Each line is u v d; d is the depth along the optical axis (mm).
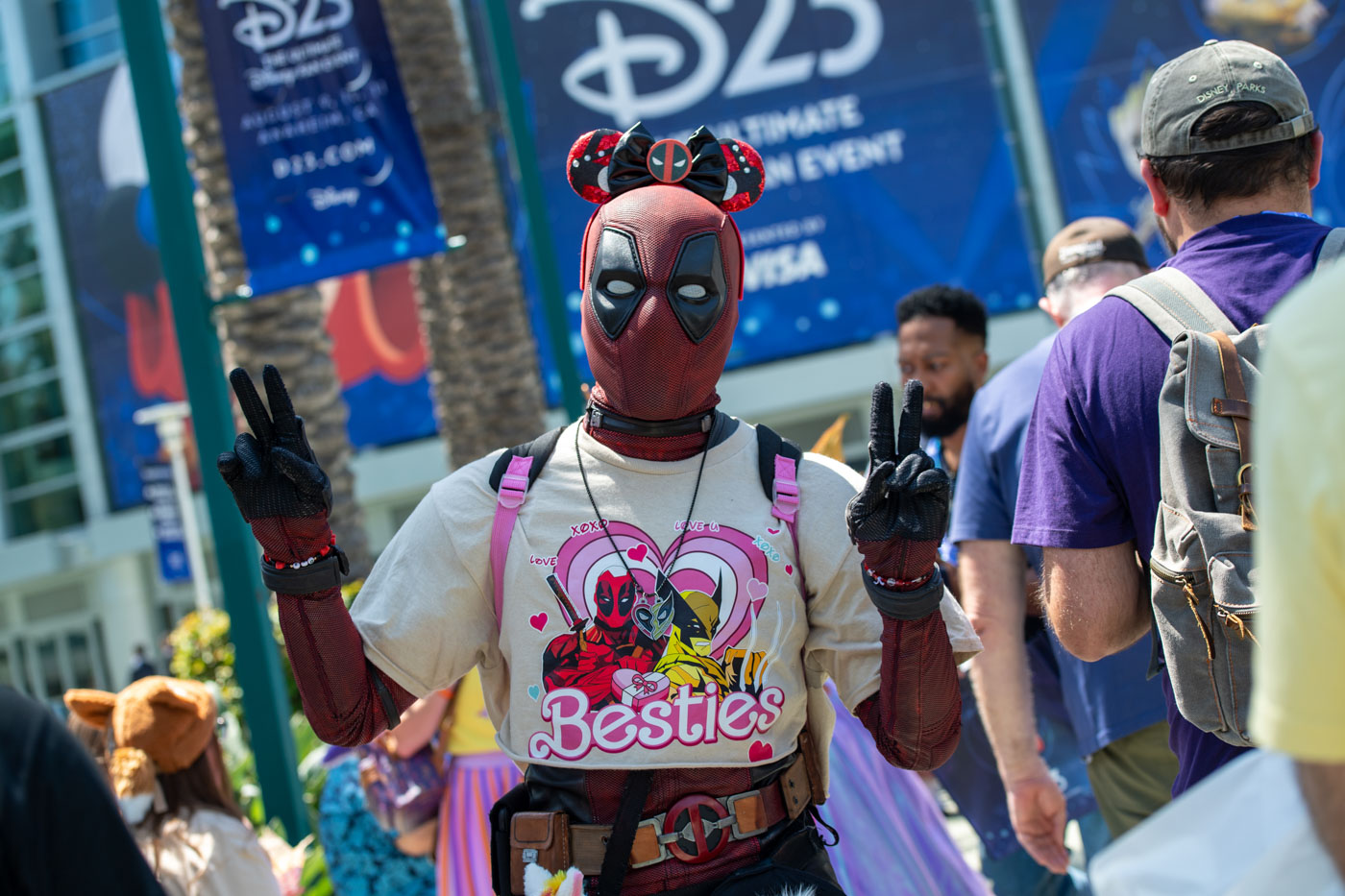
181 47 8500
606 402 1965
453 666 1962
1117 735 2732
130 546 21203
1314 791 1101
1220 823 1281
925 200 15047
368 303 18250
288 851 3980
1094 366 1960
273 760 4922
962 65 14961
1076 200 14891
